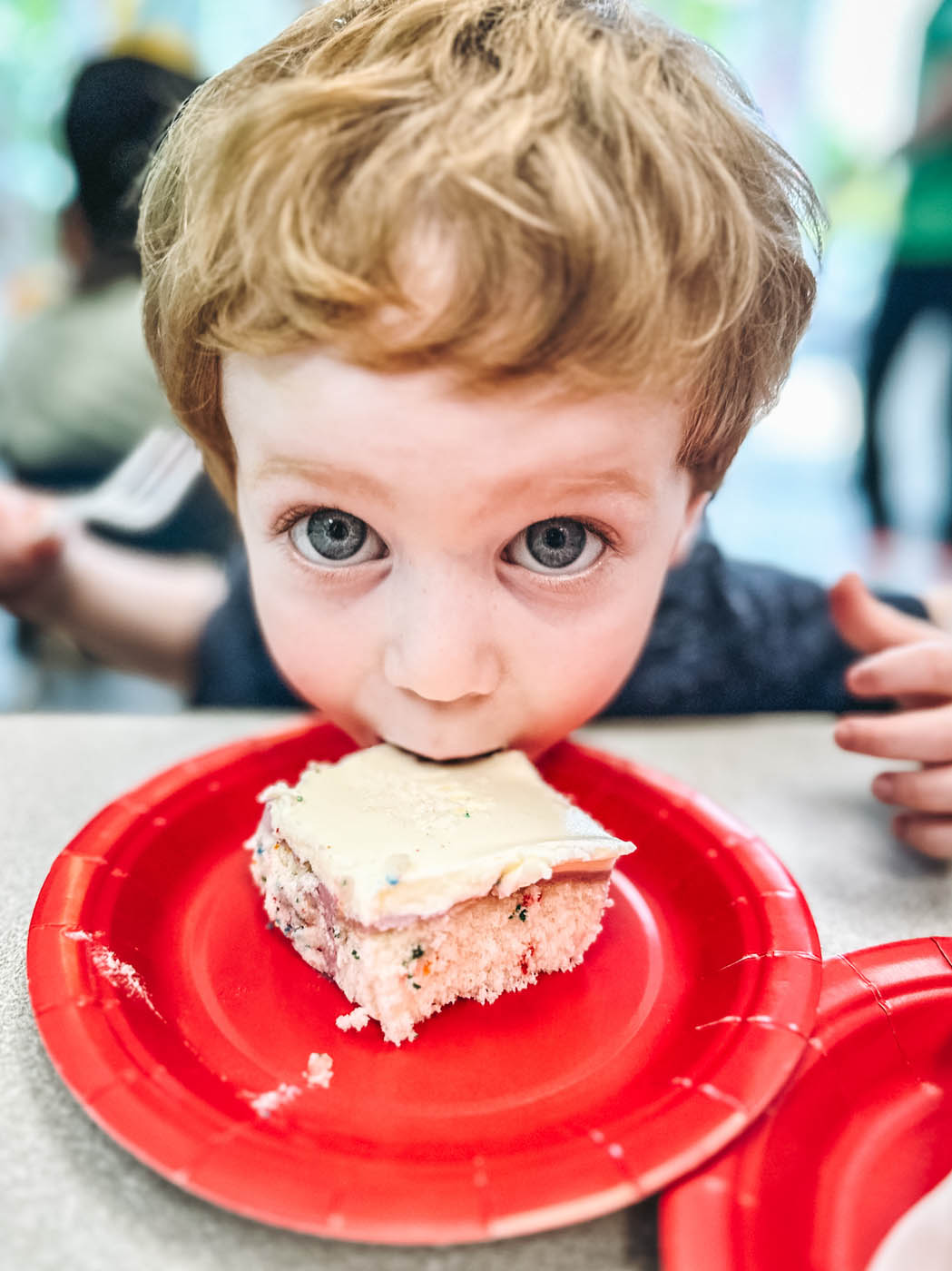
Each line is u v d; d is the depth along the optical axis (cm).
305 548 53
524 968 59
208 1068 51
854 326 323
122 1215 42
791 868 71
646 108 43
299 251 41
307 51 48
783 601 120
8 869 67
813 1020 50
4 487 128
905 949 57
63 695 186
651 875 68
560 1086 51
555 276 40
